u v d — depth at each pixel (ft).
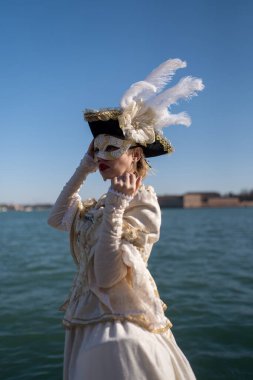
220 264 42.83
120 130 5.87
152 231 5.71
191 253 55.36
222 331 18.44
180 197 578.66
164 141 6.20
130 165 6.09
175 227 136.26
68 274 37.58
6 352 16.60
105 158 5.92
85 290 5.82
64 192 6.88
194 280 32.48
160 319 5.65
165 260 47.67
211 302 24.35
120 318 5.46
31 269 41.47
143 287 5.52
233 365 14.71
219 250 58.80
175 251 58.59
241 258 48.16
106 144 5.92
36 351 16.65
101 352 5.19
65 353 5.76
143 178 6.41
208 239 81.56
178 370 5.62
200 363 14.96
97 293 5.63
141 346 5.22
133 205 5.81
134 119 5.91
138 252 5.52
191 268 40.11
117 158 5.90
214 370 14.34
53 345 17.26
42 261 48.75
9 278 35.76
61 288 30.45
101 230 5.44
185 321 20.21
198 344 16.89
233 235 92.58
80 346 5.57
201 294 26.84
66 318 5.83
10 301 25.68
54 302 25.14
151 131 5.86
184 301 24.70
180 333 18.34
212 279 32.89
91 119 5.92
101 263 5.37
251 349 16.20
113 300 5.57
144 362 5.16
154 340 5.47
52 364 15.37
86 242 5.93
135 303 5.57
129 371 5.09
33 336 18.39
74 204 6.68
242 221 183.52
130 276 5.65
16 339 18.06
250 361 15.05
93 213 6.14
